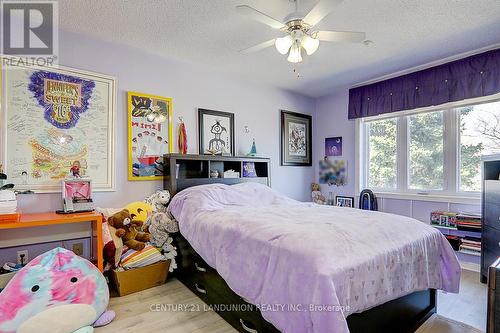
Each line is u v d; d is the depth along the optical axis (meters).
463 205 3.04
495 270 1.24
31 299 1.66
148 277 2.46
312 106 4.64
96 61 2.61
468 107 3.06
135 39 2.64
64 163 2.43
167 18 2.26
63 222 2.01
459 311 2.09
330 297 1.20
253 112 3.85
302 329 1.27
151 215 2.68
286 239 1.50
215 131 3.43
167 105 3.04
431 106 3.27
